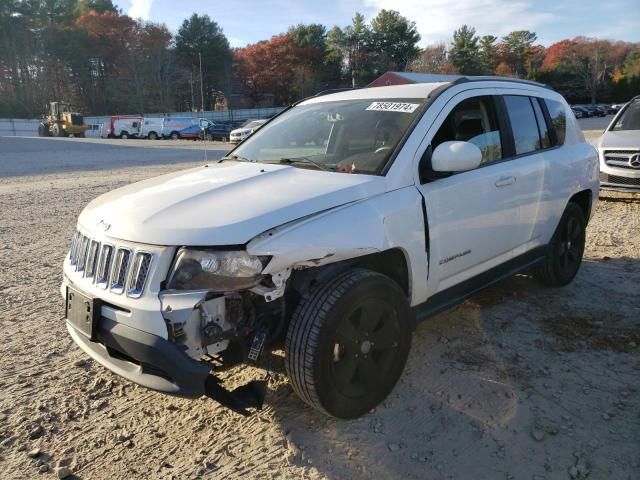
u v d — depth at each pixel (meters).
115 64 90.31
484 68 96.12
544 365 3.69
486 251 3.92
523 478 2.66
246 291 2.73
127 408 3.33
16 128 70.81
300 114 4.34
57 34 87.38
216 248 2.59
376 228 2.99
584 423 3.05
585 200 5.32
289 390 3.44
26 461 2.85
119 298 2.71
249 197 2.93
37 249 7.12
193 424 3.15
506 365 3.70
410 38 94.12
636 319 4.37
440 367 3.69
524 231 4.31
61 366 3.85
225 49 95.62
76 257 3.17
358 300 2.88
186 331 2.58
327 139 3.84
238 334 2.71
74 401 3.40
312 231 2.74
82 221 3.23
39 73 87.31
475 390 3.40
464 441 2.93
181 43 95.31
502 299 4.87
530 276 5.46
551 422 3.06
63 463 2.83
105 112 89.38
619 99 100.44
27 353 4.04
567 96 104.56
